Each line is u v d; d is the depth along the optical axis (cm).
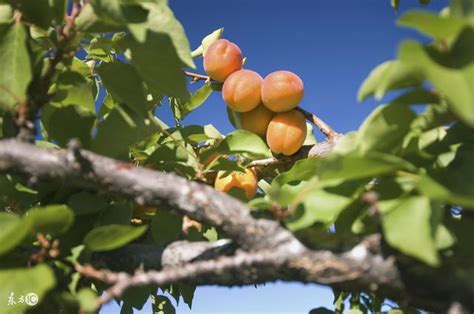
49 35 65
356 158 47
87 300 50
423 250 45
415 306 52
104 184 54
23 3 61
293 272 52
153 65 64
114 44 66
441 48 49
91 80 85
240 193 79
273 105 84
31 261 57
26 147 54
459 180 52
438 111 53
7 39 59
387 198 53
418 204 48
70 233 64
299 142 85
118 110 66
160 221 71
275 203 55
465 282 49
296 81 85
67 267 56
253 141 76
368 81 52
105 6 60
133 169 54
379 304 75
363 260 51
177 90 65
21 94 58
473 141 56
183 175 75
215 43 89
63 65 68
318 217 54
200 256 59
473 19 49
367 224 55
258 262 51
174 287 90
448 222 54
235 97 85
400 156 54
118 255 62
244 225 53
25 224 50
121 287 50
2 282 48
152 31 63
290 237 53
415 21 47
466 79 44
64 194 67
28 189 67
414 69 49
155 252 61
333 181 54
